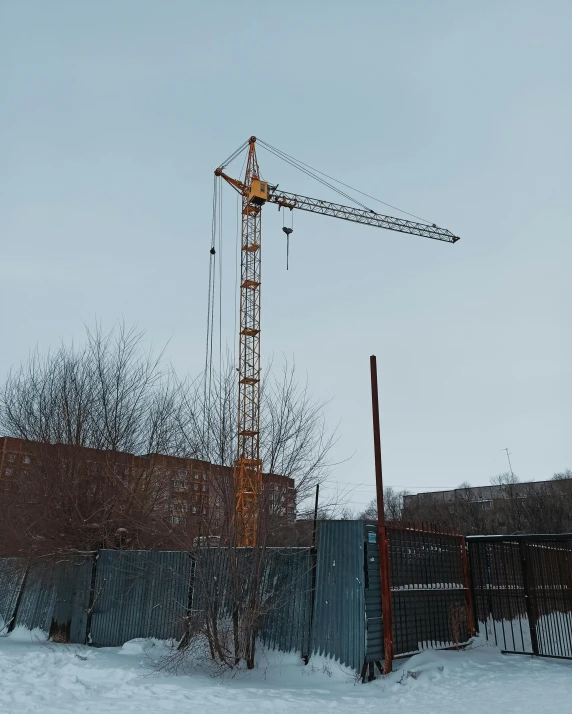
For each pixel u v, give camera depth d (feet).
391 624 33.32
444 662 34.27
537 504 204.33
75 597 47.55
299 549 35.86
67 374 59.82
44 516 50.26
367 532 33.83
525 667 35.50
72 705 23.98
